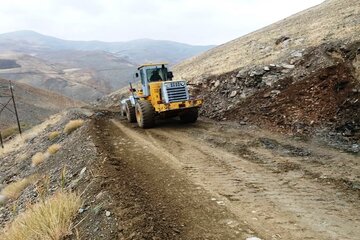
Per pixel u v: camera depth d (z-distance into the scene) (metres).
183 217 5.64
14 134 48.69
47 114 98.81
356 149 9.41
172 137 12.79
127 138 13.25
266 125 13.12
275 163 8.70
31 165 17.17
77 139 14.66
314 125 11.71
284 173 7.87
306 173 7.78
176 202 6.33
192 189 7.03
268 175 7.78
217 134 12.67
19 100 106.75
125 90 43.50
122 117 21.61
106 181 7.31
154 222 5.29
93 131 14.72
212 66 27.69
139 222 5.18
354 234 4.89
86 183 7.75
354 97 11.70
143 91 16.19
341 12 25.23
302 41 20.83
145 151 10.82
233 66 22.92
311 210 5.78
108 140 12.99
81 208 6.27
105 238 4.96
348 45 14.87
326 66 14.66
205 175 7.96
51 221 5.51
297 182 7.22
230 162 9.02
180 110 14.78
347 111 11.43
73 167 10.31
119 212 5.59
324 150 9.61
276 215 5.62
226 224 5.32
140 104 15.10
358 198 6.20
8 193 12.63
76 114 26.33
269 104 14.51
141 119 15.20
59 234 5.42
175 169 8.58
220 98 18.34
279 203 6.13
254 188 6.96
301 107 13.00
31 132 37.84
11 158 25.66
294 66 16.48
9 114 88.12
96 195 6.69
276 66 17.12
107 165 8.84
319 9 34.22
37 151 20.64
